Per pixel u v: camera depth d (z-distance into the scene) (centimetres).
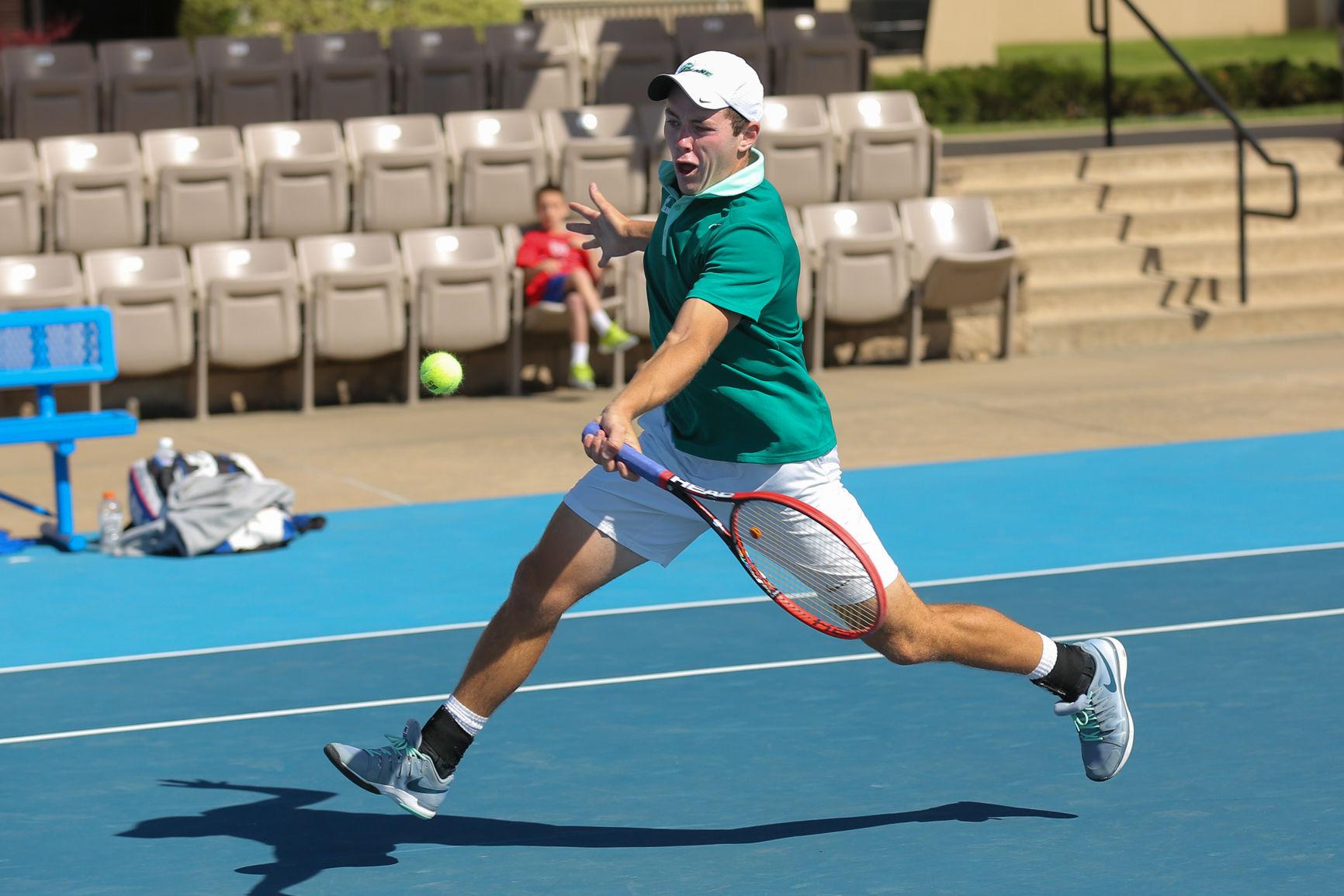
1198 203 5478
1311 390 4250
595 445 1395
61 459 2975
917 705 2008
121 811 1722
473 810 1709
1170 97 7875
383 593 2642
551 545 1541
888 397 4284
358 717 2025
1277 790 1709
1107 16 5716
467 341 4350
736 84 1456
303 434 3994
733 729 1939
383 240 4388
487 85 5228
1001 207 5278
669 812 1691
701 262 1479
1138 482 3347
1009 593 2550
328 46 5288
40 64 5094
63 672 2244
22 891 1519
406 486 3428
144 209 4466
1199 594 2517
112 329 3012
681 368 1409
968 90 7800
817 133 4716
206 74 5025
